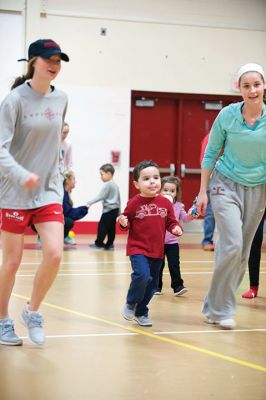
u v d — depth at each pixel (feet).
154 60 55.72
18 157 16.22
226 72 56.95
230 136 19.43
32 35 52.90
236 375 14.61
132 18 55.06
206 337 18.48
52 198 16.46
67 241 45.14
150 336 18.51
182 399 12.83
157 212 20.25
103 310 22.13
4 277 16.75
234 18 56.80
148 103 56.49
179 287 25.52
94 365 15.33
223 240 19.53
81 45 54.34
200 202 20.24
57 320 20.36
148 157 57.11
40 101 16.11
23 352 16.39
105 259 37.27
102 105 55.01
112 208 43.19
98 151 55.11
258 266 25.54
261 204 19.94
